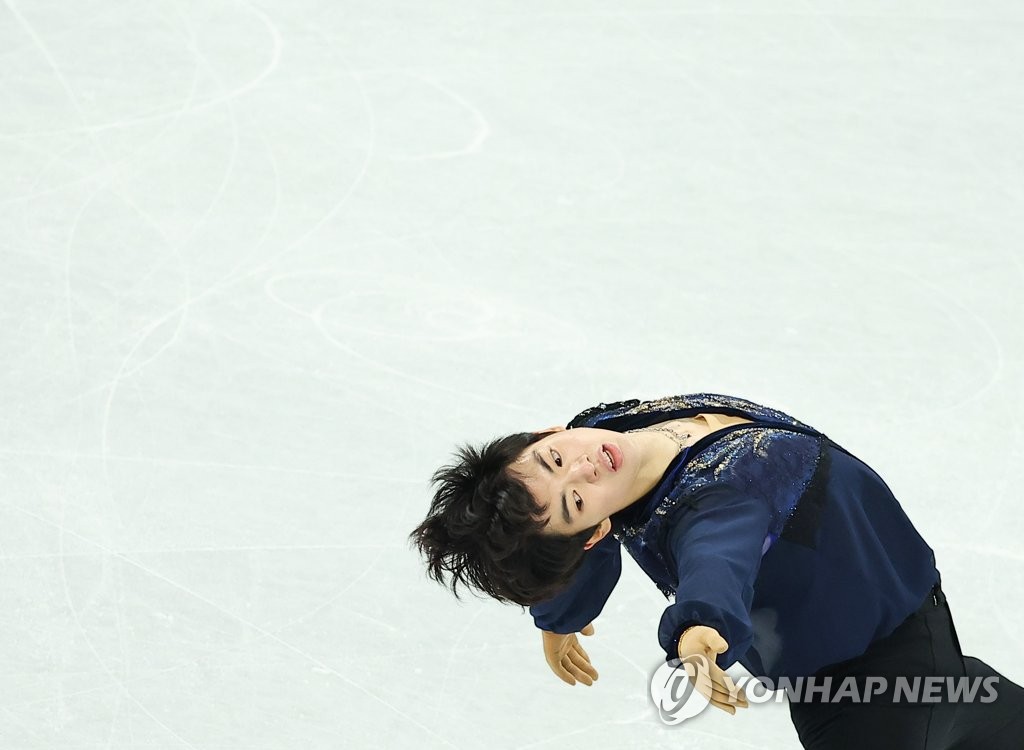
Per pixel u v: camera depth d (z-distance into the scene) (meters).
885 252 16.83
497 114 19.77
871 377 14.38
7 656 10.46
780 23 22.59
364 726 9.95
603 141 19.22
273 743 9.78
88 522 11.92
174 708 10.03
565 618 8.52
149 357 14.23
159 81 20.02
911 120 20.02
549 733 9.95
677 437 7.92
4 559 11.43
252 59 20.77
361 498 12.34
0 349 14.23
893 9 23.16
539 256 16.52
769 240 17.00
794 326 15.26
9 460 12.66
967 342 15.05
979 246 17.02
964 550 11.83
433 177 18.14
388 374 14.10
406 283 15.84
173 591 11.17
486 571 7.44
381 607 11.10
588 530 7.37
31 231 16.39
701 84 20.78
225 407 13.52
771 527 7.46
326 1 22.61
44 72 20.06
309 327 14.85
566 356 14.54
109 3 22.09
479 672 10.49
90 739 9.73
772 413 8.30
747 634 6.55
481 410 13.61
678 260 16.50
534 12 22.66
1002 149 19.34
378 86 20.30
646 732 9.98
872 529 7.88
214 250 16.28
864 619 7.78
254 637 10.73
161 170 17.88
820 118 20.02
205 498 12.27
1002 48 22.09
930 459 13.06
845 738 7.94
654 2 23.12
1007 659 10.62
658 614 11.12
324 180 17.92
